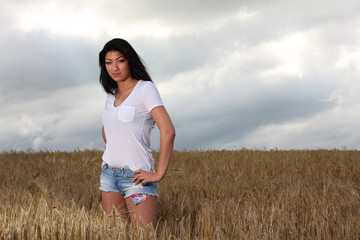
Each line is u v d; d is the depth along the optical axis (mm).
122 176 3186
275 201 4672
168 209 4371
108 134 3256
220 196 5246
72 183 6305
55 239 2932
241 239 3439
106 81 3338
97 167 8727
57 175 7051
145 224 3109
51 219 3252
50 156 11398
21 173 7430
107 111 3291
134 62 3209
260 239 3518
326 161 9391
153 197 3199
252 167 8383
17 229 3082
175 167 8922
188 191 5480
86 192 5211
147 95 3117
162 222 3984
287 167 8648
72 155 11641
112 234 3000
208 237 3375
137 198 3141
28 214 3387
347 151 11648
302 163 9203
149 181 3076
